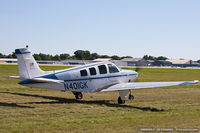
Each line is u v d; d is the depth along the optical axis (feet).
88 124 27.58
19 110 34.76
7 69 155.74
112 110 36.81
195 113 34.71
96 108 38.22
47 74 42.22
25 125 26.58
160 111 36.94
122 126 27.02
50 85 42.27
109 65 48.67
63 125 26.96
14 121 28.32
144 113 34.78
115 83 49.06
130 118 30.94
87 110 36.24
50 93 59.06
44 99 47.83
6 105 38.68
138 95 57.67
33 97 49.96
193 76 131.95
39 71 42.04
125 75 50.72
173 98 52.24
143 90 69.56
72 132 24.47
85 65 46.11
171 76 130.52
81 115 32.53
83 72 45.03
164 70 216.54
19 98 47.67
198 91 67.67
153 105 42.63
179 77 123.65
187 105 42.65
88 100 49.16
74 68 44.68
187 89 73.67
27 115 31.68
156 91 67.05
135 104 43.83
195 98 52.21
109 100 49.57
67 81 43.34
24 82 40.60
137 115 32.99
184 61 412.98
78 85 44.60
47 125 26.81
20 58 40.24
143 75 138.21
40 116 31.32
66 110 35.68
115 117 31.45
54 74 42.52
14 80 92.58
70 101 46.50
